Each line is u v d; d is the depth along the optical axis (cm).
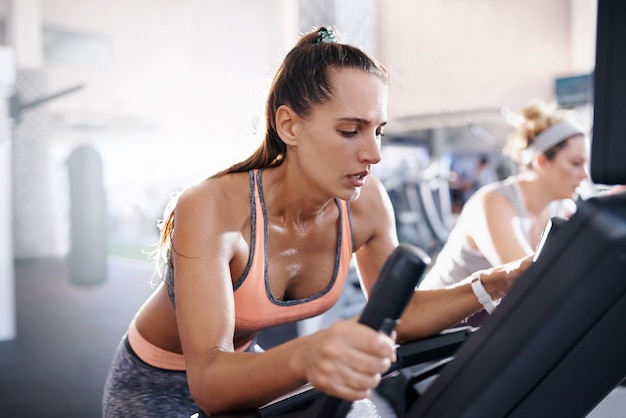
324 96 91
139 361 129
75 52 662
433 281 184
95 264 552
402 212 653
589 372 47
